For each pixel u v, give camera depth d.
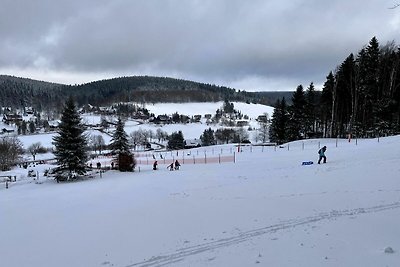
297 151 47.94
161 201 21.34
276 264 9.97
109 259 12.08
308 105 78.44
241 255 10.99
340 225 12.70
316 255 10.24
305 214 14.76
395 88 61.69
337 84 69.81
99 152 121.62
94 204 22.92
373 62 64.44
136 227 15.64
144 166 56.00
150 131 174.12
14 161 79.56
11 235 16.42
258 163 39.62
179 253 11.89
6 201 28.36
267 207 16.75
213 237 13.11
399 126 61.03
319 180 22.23
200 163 50.94
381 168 22.95
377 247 10.38
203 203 19.45
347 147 42.81
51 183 42.34
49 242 14.73
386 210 13.99
